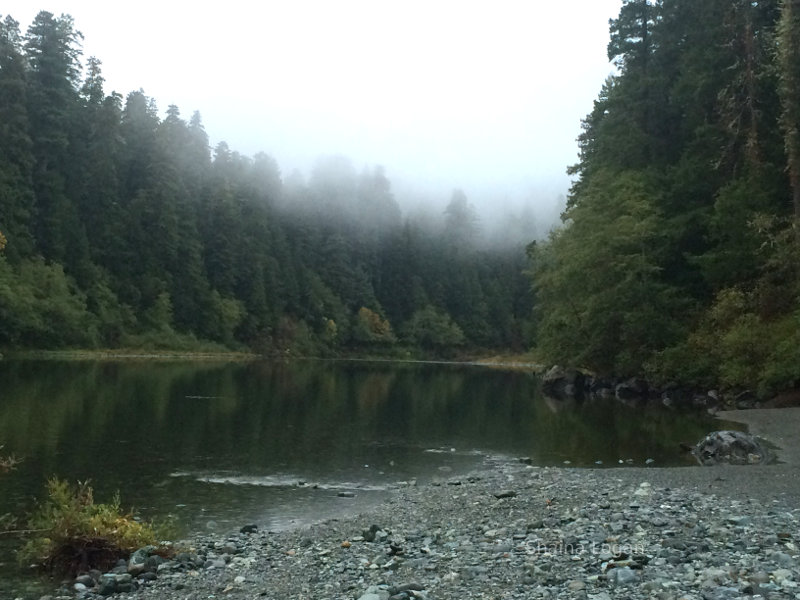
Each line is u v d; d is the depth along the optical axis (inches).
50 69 2699.3
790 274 1189.1
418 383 1932.8
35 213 2490.2
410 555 335.3
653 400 1411.2
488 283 5221.5
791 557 282.0
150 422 864.9
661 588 246.8
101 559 348.2
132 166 3152.1
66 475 561.0
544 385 1723.7
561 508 426.6
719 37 1483.8
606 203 1582.2
